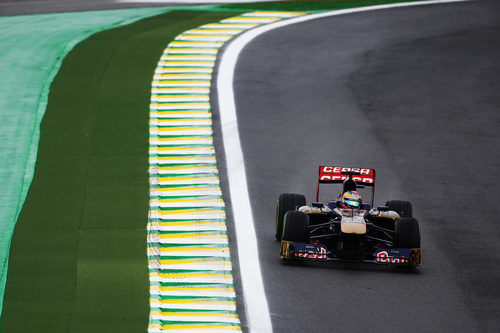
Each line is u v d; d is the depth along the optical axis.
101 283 45.56
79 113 79.06
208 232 53.44
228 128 76.06
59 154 68.44
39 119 77.00
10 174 63.97
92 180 63.00
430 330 40.38
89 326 40.31
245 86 89.19
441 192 64.12
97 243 51.59
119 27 115.00
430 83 94.31
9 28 115.50
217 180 63.50
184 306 42.56
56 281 45.91
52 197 59.62
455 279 47.44
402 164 70.12
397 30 117.31
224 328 39.94
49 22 119.94
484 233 55.94
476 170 69.69
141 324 40.47
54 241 51.84
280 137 74.88
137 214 56.53
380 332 39.97
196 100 83.31
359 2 136.88
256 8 130.50
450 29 118.31
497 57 105.12
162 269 47.47
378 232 53.41
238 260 48.97
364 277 47.12
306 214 48.50
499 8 132.75
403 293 44.88
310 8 131.12
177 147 70.44
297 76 94.31
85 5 135.62
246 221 55.69
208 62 97.19
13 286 45.19
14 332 39.62
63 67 94.06
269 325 40.34
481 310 43.09
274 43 107.56
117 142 71.31
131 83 88.12
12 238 52.19
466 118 83.50
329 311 42.12
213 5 133.25
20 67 93.75
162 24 116.94
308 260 49.53
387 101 87.62
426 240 54.12
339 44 108.75
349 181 51.44
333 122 80.19
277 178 64.81
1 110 79.31
